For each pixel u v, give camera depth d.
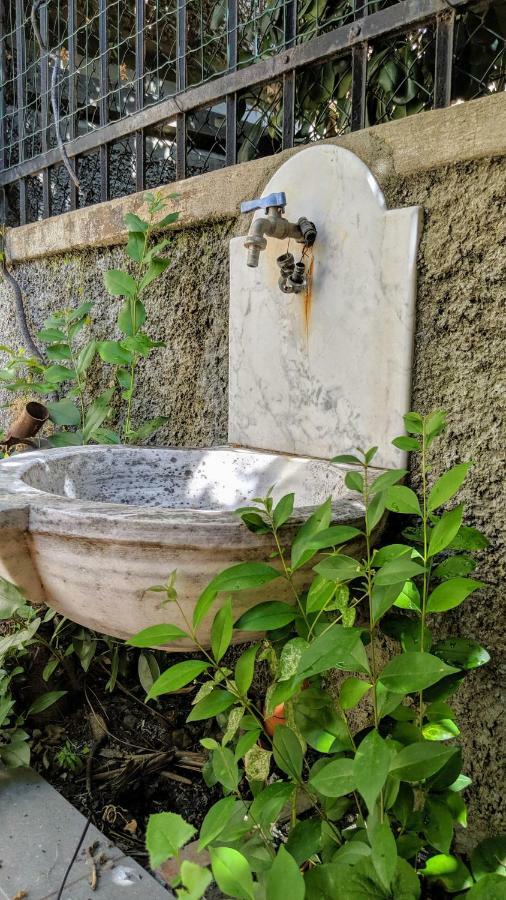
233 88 2.02
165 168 3.25
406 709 1.09
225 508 1.77
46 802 1.53
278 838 1.43
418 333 1.48
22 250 3.07
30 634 1.75
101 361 2.64
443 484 1.01
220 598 1.14
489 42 1.88
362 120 1.67
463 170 1.37
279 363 1.82
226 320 2.05
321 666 0.85
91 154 2.96
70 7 2.83
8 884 1.26
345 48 1.69
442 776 1.07
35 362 2.62
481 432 1.38
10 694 1.72
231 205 1.96
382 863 0.82
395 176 1.49
